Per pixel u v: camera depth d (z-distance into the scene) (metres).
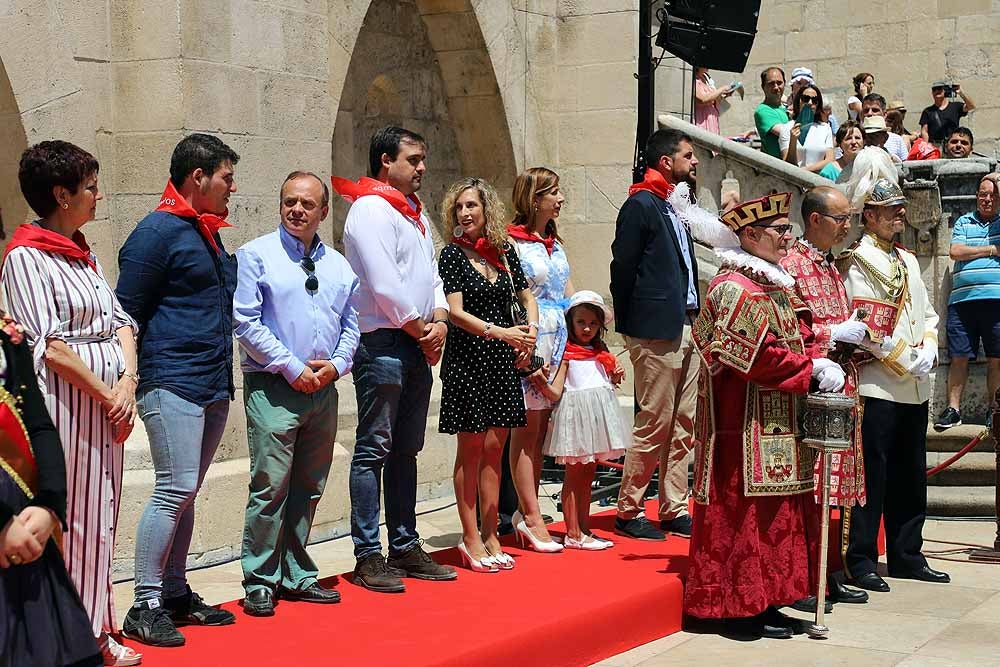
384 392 5.48
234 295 5.03
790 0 15.22
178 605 4.89
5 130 6.73
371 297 5.47
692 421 6.88
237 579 6.54
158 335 4.72
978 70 14.37
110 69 7.06
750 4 9.77
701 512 5.63
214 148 4.81
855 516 6.48
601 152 10.07
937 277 9.25
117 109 7.06
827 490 5.50
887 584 6.55
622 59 9.98
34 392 3.54
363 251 5.38
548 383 6.31
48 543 3.54
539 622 4.95
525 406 6.10
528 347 5.85
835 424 5.45
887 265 6.46
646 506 7.89
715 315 5.52
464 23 9.59
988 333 8.91
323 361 5.11
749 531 5.50
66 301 4.21
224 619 4.89
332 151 8.95
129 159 7.05
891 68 14.80
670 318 6.54
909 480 6.69
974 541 7.69
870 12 14.86
